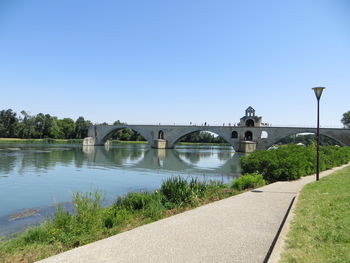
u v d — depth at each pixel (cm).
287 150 2453
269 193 1445
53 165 4072
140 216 1164
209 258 644
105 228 1002
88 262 627
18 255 794
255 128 8700
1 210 1625
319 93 1889
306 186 1580
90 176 3119
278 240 701
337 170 2555
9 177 2919
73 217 1084
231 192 1589
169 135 10225
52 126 14038
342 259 574
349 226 771
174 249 699
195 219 970
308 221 844
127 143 15050
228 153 8225
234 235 800
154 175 3322
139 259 641
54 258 652
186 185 1540
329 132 7694
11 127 13375
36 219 1441
